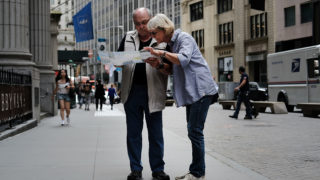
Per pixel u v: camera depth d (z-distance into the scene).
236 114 15.77
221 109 24.47
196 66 4.38
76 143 8.10
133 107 4.86
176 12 60.94
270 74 22.98
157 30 4.35
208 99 4.41
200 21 51.66
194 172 4.50
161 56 4.23
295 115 17.72
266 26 40.09
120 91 5.04
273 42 38.59
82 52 33.91
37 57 18.44
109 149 7.24
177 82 4.46
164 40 4.42
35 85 13.32
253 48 41.75
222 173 5.15
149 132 4.85
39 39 18.56
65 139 8.80
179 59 4.18
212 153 6.91
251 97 30.80
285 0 36.50
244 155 6.85
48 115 17.73
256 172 5.34
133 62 4.40
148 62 4.39
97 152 6.87
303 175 5.23
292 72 20.78
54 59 26.41
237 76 44.31
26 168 5.44
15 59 12.52
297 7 35.06
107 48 88.69
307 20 34.25
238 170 5.35
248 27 42.94
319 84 18.66
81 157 6.35
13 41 12.57
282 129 11.31
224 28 47.06
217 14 48.03
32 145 7.77
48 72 18.17
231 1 45.84
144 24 4.75
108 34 88.12
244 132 10.59
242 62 43.44
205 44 50.56
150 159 4.84
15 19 12.64
